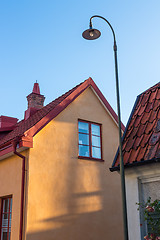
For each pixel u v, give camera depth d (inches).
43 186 370.3
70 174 404.8
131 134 277.4
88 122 456.8
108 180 450.0
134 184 254.8
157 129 255.6
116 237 427.8
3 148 398.3
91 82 470.9
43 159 380.5
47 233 356.8
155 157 227.5
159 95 290.5
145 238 223.1
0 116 569.3
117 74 266.5
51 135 397.7
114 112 487.8
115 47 275.6
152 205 228.1
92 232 402.9
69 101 431.2
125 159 255.9
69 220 383.6
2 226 398.3
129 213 253.1
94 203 419.2
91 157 442.0
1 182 414.9
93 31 287.1
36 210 355.3
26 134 366.6
